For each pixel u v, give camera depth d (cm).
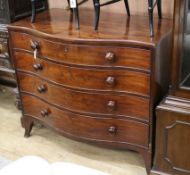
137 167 204
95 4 182
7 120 261
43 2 242
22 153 222
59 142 231
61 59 186
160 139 177
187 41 158
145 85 171
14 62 216
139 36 171
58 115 207
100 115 191
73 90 191
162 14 210
